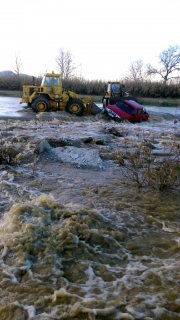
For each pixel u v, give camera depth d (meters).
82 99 18.62
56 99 18.27
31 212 4.54
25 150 8.52
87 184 6.36
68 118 16.89
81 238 4.20
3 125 13.20
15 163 7.55
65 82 39.28
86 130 12.92
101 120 17.61
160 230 4.64
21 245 3.86
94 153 8.04
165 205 5.46
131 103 17.67
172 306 3.08
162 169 6.70
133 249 4.11
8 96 34.59
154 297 3.19
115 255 3.95
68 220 4.43
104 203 5.41
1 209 5.03
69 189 6.00
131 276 3.53
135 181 6.65
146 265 3.76
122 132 13.12
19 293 3.20
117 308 3.04
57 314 2.95
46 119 16.17
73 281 3.44
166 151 9.95
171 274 3.56
